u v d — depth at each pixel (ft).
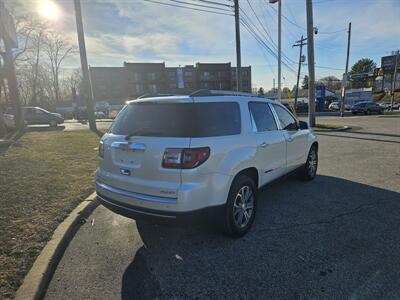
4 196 14.67
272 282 8.21
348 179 18.54
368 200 14.61
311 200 14.78
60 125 77.00
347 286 7.92
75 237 11.28
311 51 49.14
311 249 9.95
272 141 12.85
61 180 17.84
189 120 9.21
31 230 11.10
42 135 44.57
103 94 206.90
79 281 8.46
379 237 10.67
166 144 8.97
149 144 9.23
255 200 11.74
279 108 14.78
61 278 8.61
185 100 9.50
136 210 9.54
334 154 27.20
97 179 11.35
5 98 104.32
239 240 10.75
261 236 11.00
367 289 7.77
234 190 10.27
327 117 94.63
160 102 9.85
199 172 8.92
